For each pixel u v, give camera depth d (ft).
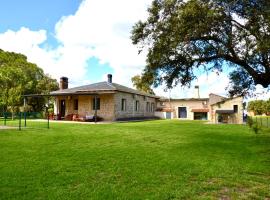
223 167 26.09
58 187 18.98
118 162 26.89
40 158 27.86
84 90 99.25
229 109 114.52
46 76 148.87
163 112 147.33
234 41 39.96
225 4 36.52
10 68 123.95
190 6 36.94
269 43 34.09
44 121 88.79
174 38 39.37
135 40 44.32
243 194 18.65
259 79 43.04
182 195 17.95
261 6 35.01
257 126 49.52
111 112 100.27
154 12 42.39
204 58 43.06
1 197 16.99
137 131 56.90
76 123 80.48
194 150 35.17
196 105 145.89
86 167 24.62
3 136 43.60
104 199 16.98
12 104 103.30
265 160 29.73
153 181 20.86
